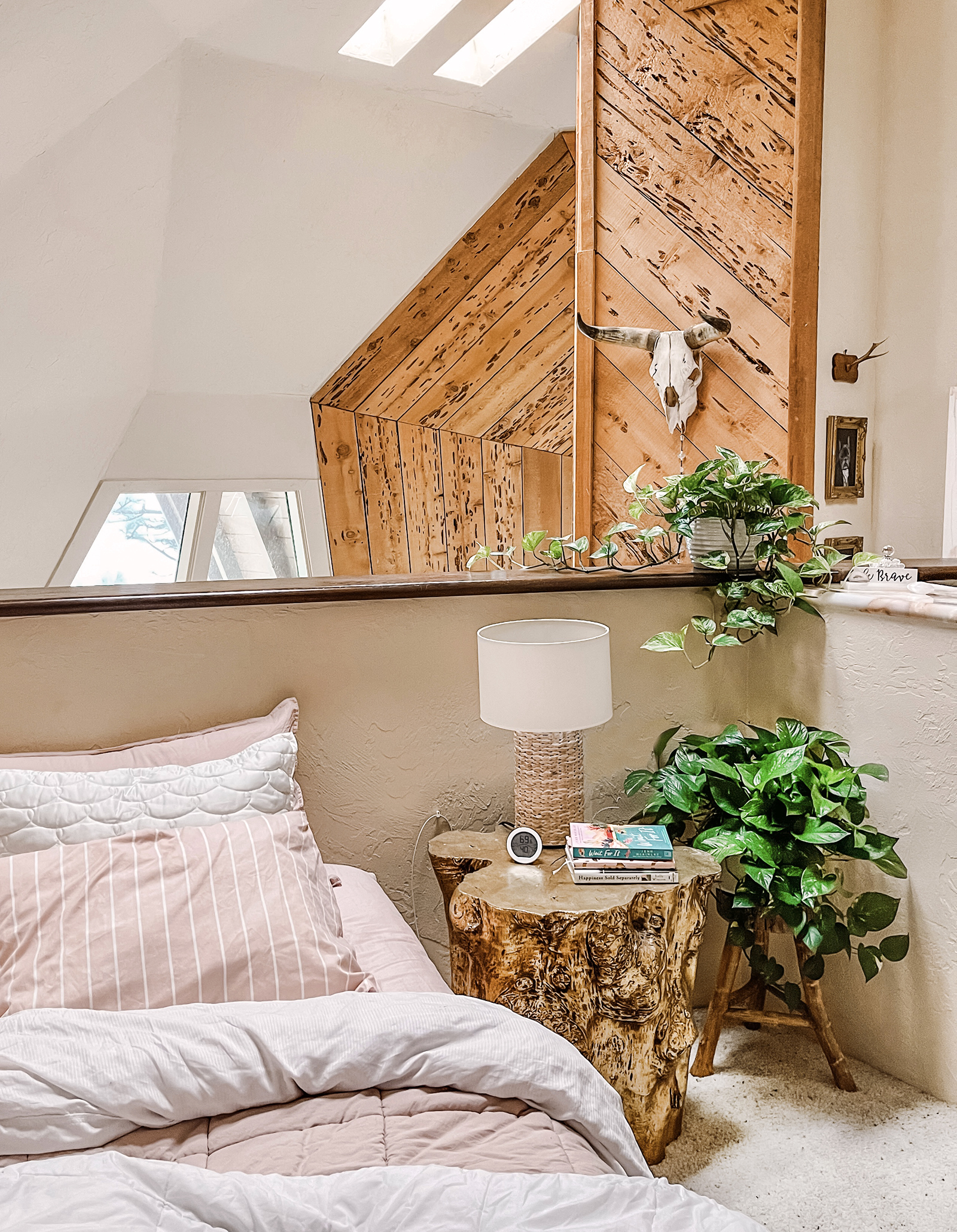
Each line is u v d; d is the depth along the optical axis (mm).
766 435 2574
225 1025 1185
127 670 1811
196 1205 927
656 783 2006
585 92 2848
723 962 1989
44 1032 1147
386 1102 1149
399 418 4391
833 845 1854
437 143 3387
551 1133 1128
